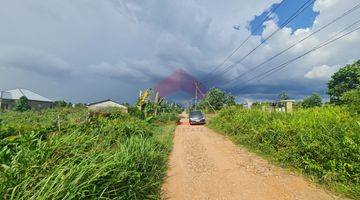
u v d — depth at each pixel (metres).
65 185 3.40
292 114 13.29
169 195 5.82
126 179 4.88
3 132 6.91
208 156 10.09
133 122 14.77
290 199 5.44
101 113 21.81
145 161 6.12
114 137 8.96
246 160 9.16
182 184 6.58
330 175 6.12
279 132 9.68
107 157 4.77
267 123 11.77
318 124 8.31
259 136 11.11
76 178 3.56
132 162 5.46
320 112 12.17
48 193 3.19
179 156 10.12
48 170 3.83
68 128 8.41
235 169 7.95
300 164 7.42
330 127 7.68
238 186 6.35
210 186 6.40
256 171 7.64
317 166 6.56
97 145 5.71
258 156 9.75
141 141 7.43
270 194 5.76
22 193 3.15
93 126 10.48
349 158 6.04
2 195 3.07
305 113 12.79
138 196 5.00
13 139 5.29
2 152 4.18
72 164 3.98
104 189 4.05
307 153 7.29
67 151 4.64
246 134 13.05
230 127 17.08
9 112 42.44
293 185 6.28
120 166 4.76
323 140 7.05
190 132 20.52
